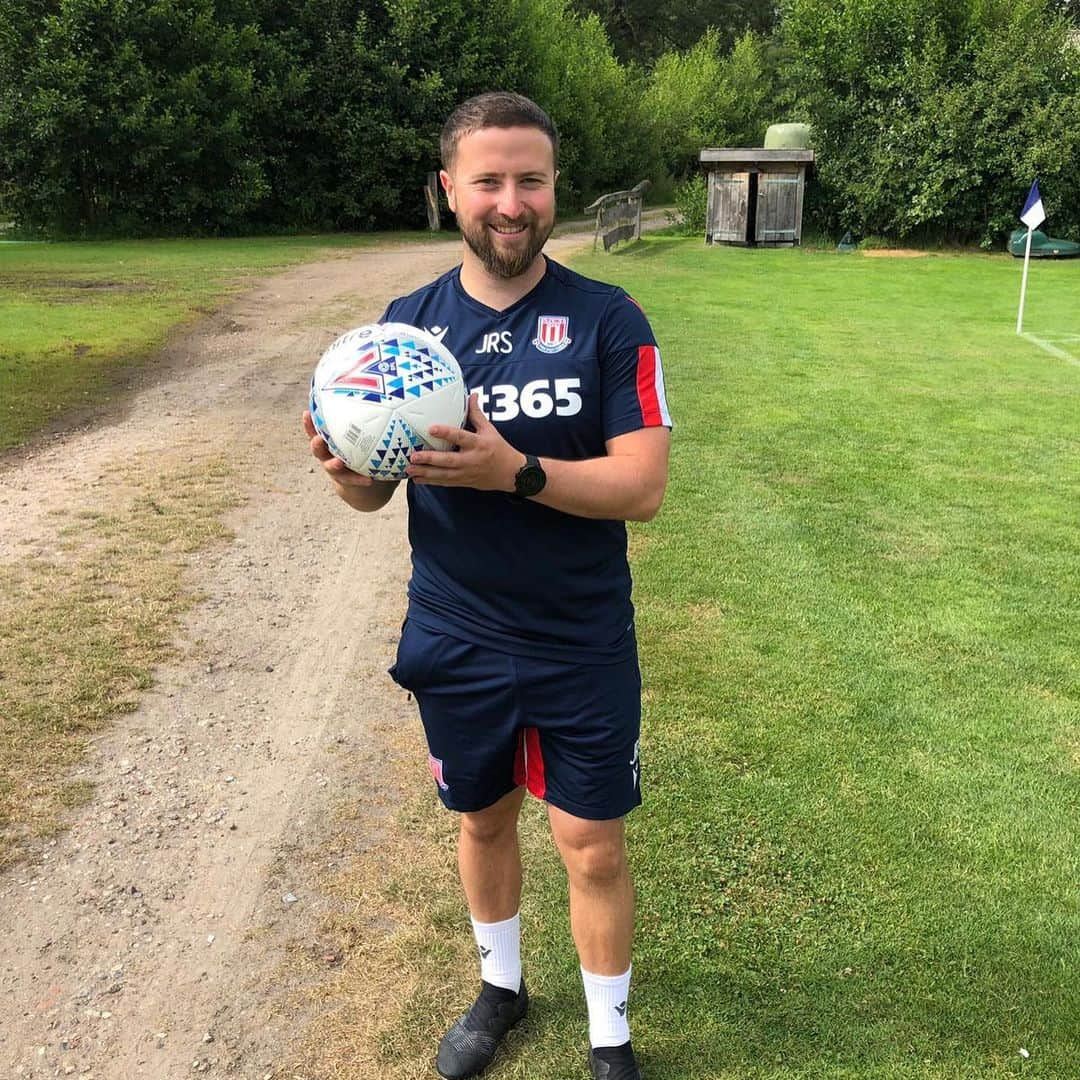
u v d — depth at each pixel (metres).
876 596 4.86
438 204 28.28
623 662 1.95
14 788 3.30
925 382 9.67
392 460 1.72
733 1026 2.41
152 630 4.43
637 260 20.14
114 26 23.17
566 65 33.06
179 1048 2.36
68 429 7.76
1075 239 23.31
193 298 14.23
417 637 1.99
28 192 24.52
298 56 26.31
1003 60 22.41
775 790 3.31
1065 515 6.04
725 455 7.17
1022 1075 2.28
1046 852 3.03
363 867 2.98
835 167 24.59
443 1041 2.31
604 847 2.01
